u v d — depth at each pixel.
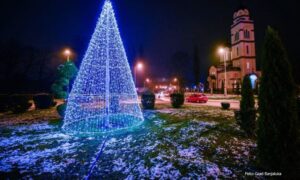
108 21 10.80
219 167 5.39
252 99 8.28
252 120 8.09
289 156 4.29
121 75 12.34
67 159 6.14
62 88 20.22
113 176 5.02
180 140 8.02
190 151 6.70
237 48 50.88
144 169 5.36
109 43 11.37
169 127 10.43
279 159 4.35
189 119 12.50
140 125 11.16
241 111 8.38
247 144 7.34
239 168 5.30
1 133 9.74
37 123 12.23
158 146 7.26
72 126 10.95
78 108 13.13
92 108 15.18
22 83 41.62
